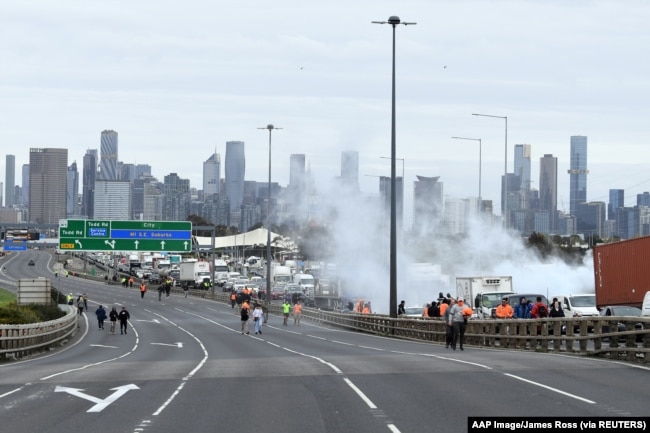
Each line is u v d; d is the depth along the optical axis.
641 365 33.62
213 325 89.12
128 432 20.00
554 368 32.47
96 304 130.38
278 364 37.41
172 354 49.53
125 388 28.55
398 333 63.78
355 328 76.38
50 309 81.25
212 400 25.30
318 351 47.56
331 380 29.95
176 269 193.38
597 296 60.38
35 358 49.38
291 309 107.75
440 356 40.31
